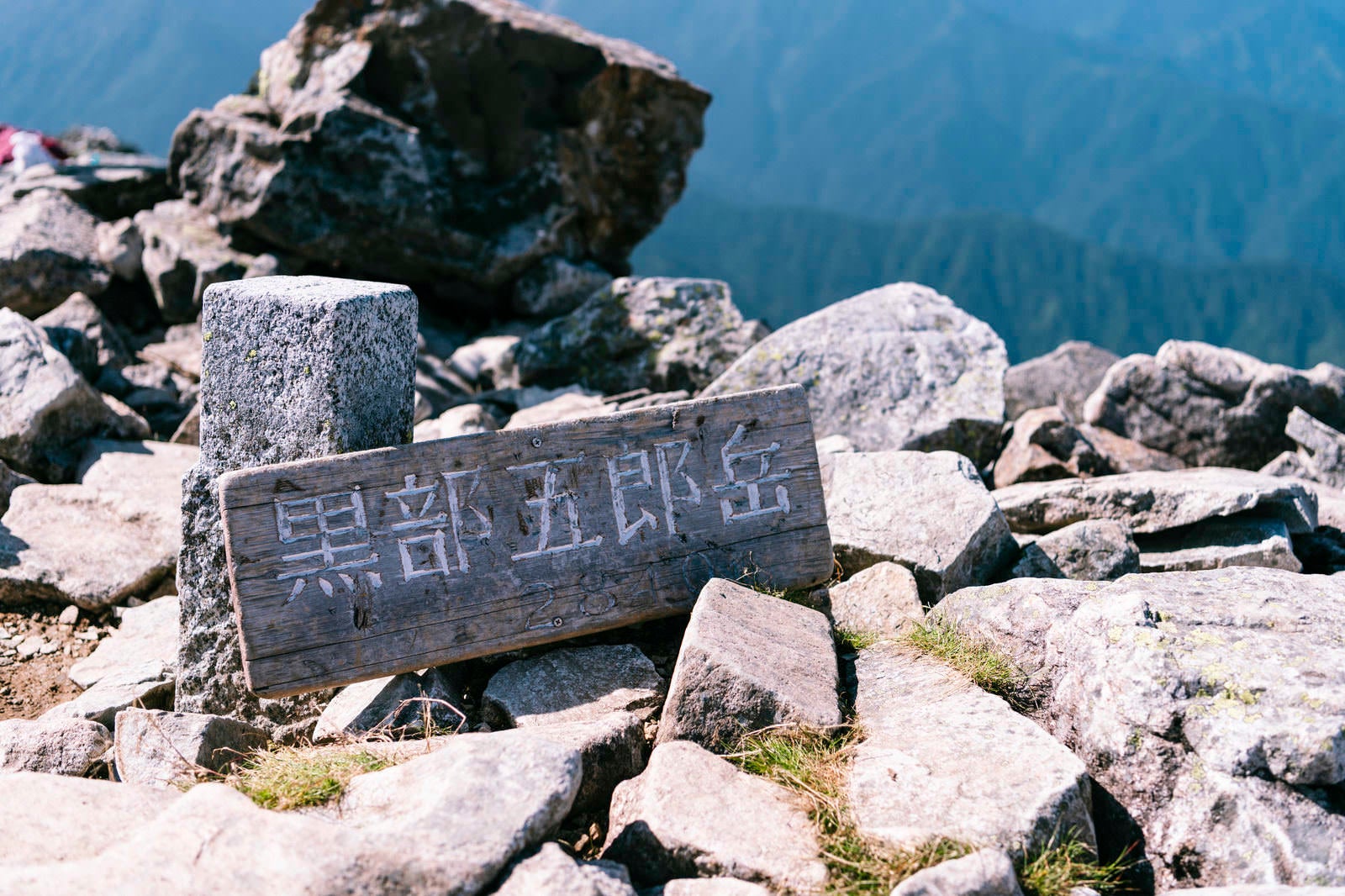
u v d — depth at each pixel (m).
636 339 8.20
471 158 10.58
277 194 9.57
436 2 10.05
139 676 4.42
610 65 10.27
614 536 3.87
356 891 2.33
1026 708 3.59
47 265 9.12
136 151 14.90
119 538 5.56
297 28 10.61
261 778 3.12
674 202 11.23
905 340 6.91
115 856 2.44
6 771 3.39
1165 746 3.02
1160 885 2.93
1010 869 2.51
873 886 2.61
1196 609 3.46
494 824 2.51
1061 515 5.41
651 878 2.81
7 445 6.24
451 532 3.66
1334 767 2.75
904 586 4.32
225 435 3.90
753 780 3.06
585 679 3.67
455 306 10.98
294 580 3.48
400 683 3.63
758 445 4.09
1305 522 5.18
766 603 3.81
